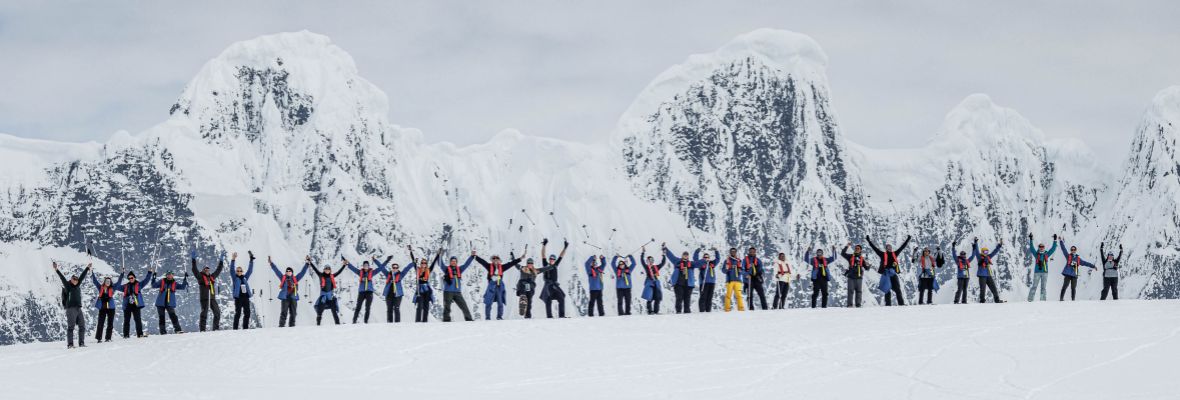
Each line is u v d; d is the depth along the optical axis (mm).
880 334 39625
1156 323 40188
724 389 31031
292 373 34969
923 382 31391
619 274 49938
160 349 41094
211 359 38250
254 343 40844
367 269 50031
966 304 49531
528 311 48469
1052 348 35812
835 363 34500
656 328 42375
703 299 51250
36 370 37281
